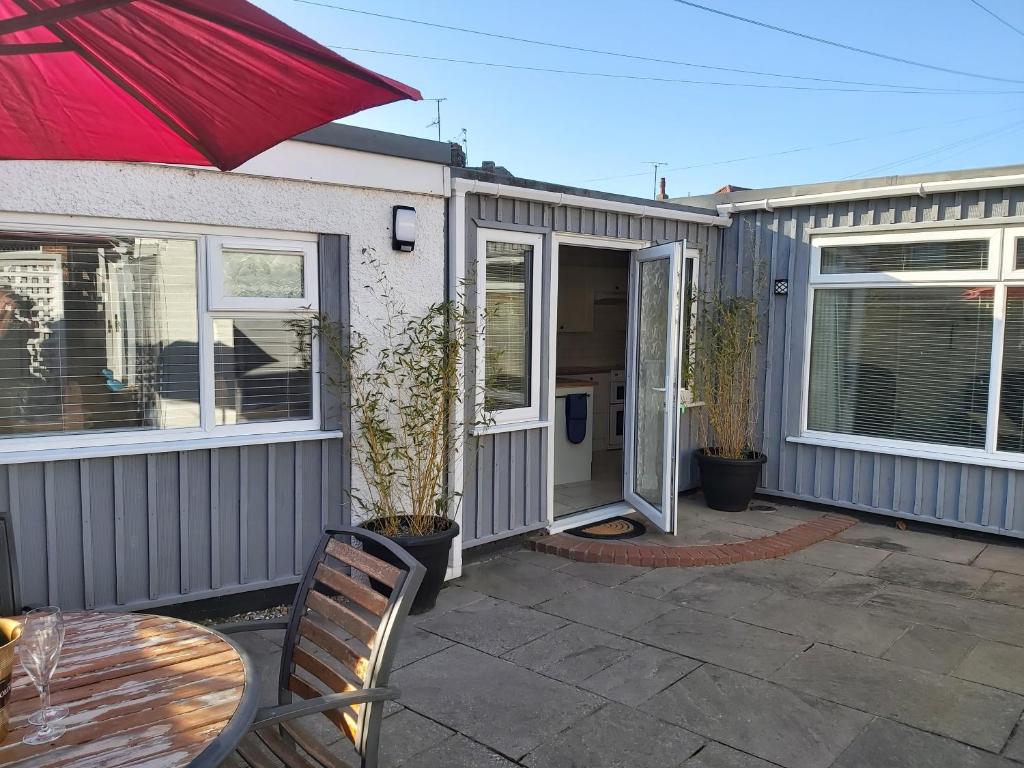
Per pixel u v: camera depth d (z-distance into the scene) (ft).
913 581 15.71
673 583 15.60
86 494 11.87
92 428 12.14
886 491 20.17
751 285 22.49
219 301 12.91
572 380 24.27
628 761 9.15
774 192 21.81
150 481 12.40
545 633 13.05
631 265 20.52
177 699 5.92
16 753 5.13
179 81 6.80
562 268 28.91
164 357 12.65
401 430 14.96
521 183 16.98
